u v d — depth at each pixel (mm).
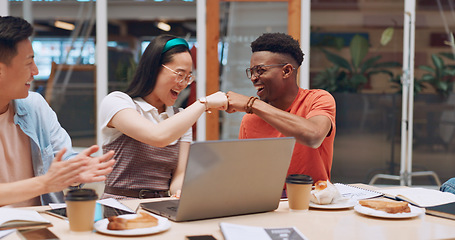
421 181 4211
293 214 1276
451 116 4188
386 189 1584
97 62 4219
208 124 4195
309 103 1753
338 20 4145
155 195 1772
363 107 4191
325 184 1364
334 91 4188
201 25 4145
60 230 1099
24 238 1018
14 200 1167
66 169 1170
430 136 4207
